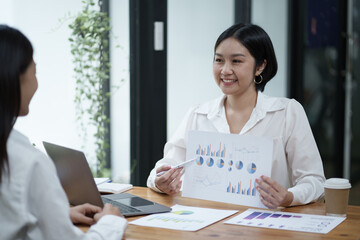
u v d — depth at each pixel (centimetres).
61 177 171
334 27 504
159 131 318
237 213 173
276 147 204
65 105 273
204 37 354
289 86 452
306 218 165
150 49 310
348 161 512
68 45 273
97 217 147
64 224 125
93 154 291
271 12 428
